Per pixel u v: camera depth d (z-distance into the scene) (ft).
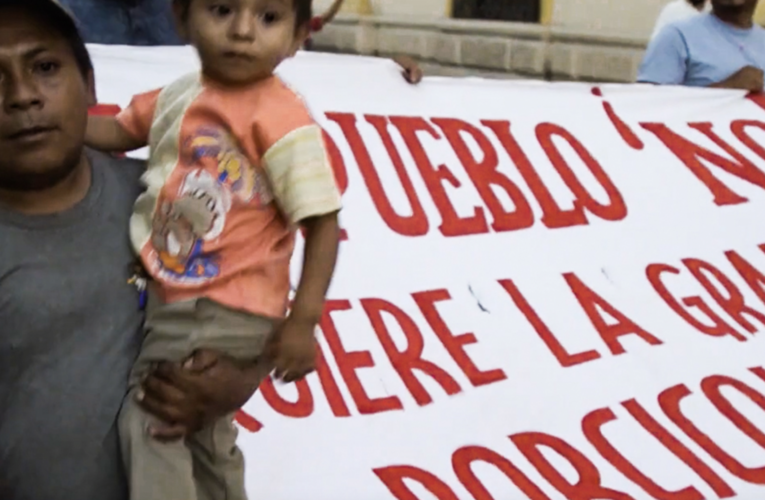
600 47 23.79
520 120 11.74
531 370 9.71
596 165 11.78
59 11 4.88
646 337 10.42
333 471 8.29
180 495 5.08
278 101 5.01
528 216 11.01
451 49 26.96
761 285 11.48
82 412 5.05
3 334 4.91
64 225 5.12
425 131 11.11
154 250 5.16
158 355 5.11
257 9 4.87
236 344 5.08
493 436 9.01
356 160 10.57
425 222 10.48
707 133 12.68
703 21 14.35
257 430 8.40
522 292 10.38
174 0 5.10
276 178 4.90
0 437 4.95
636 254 11.20
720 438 9.54
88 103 5.24
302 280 4.95
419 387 9.19
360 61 11.35
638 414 9.63
